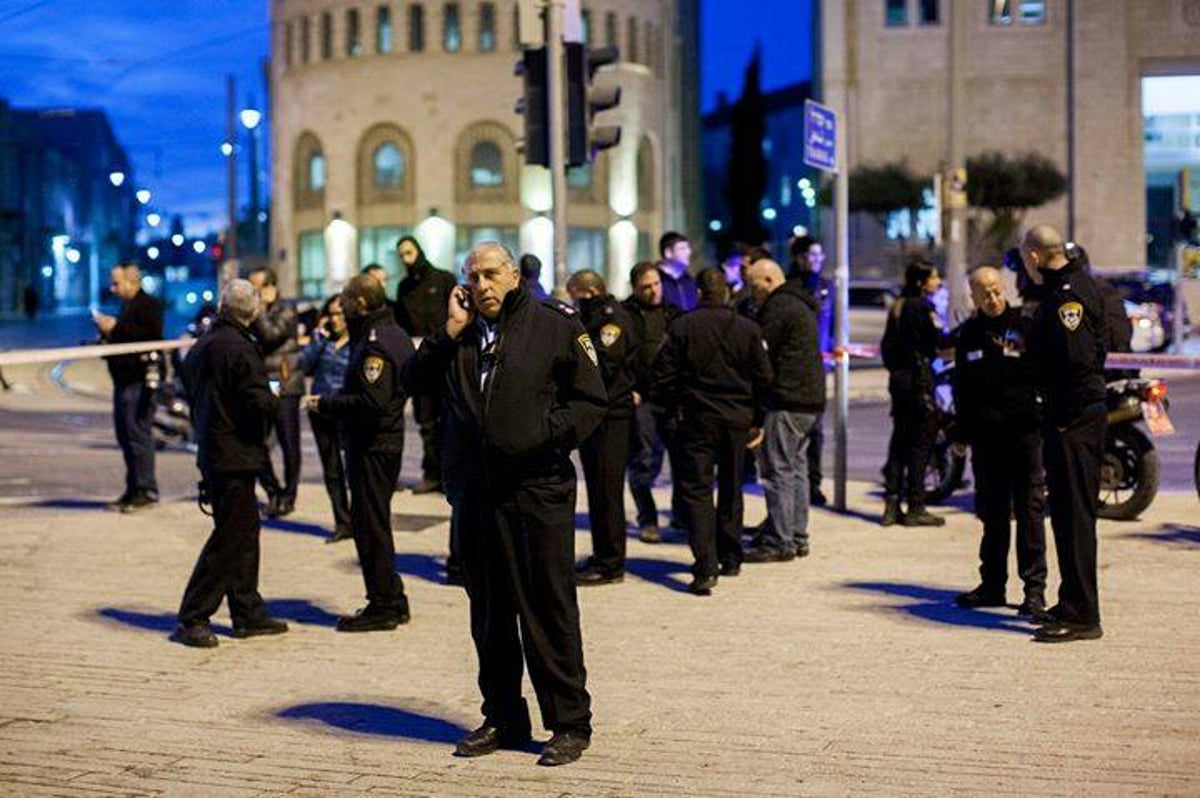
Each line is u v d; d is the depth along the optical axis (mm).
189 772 6336
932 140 65188
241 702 7477
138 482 13930
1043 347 8352
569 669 6438
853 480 15539
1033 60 65438
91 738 6863
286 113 77688
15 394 29672
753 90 90688
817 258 13312
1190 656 7961
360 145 73562
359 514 8977
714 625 8961
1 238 100312
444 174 71938
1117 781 5918
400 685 7766
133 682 7902
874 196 60562
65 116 114188
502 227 72125
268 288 13359
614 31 73812
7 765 6449
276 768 6379
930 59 65000
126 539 12336
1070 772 6043
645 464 11938
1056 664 7844
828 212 62312
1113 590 9672
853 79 65438
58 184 114625
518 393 6398
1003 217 59562
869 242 62344
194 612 8703
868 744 6500
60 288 116062
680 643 8508
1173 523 12164
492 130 71938
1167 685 7391
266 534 12648
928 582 10117
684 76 84500
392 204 72938
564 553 6465
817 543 11688
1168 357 12492
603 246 73375
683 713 7070
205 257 150000
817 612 9250
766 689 7477
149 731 6977
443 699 7480
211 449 8727
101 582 10586
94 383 32938
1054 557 11023
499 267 6453
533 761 6430
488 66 71688
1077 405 8281
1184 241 54812
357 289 8875
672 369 10016
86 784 6176
